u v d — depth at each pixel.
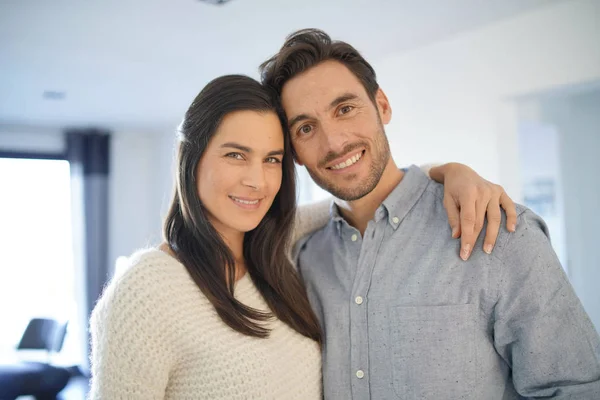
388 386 1.14
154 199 6.12
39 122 5.36
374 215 1.29
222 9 2.61
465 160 3.09
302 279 1.39
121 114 5.02
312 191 4.01
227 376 1.10
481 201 1.14
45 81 3.82
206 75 3.74
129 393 1.03
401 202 1.26
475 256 1.13
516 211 1.15
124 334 1.05
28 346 4.51
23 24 2.75
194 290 1.16
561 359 1.06
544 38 2.73
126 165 6.11
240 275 1.30
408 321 1.14
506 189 2.95
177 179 1.26
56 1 2.47
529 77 2.80
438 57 3.22
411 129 3.39
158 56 3.30
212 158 1.19
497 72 2.93
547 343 1.07
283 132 1.28
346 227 1.30
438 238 1.19
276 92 1.29
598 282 3.64
